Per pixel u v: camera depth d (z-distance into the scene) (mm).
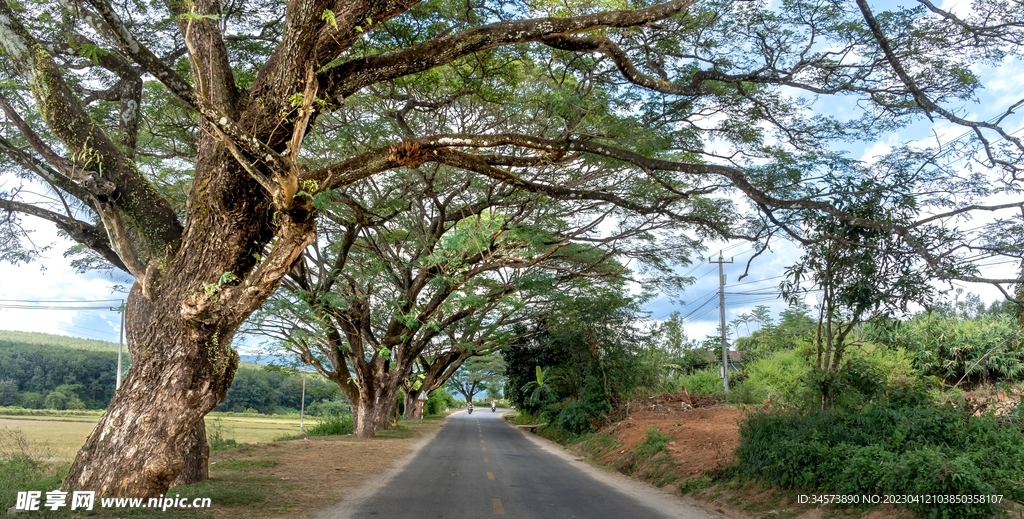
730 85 12070
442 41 8375
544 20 8234
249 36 12516
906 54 10359
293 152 7090
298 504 9000
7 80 10586
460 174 17000
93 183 8688
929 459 7156
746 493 9961
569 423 26281
